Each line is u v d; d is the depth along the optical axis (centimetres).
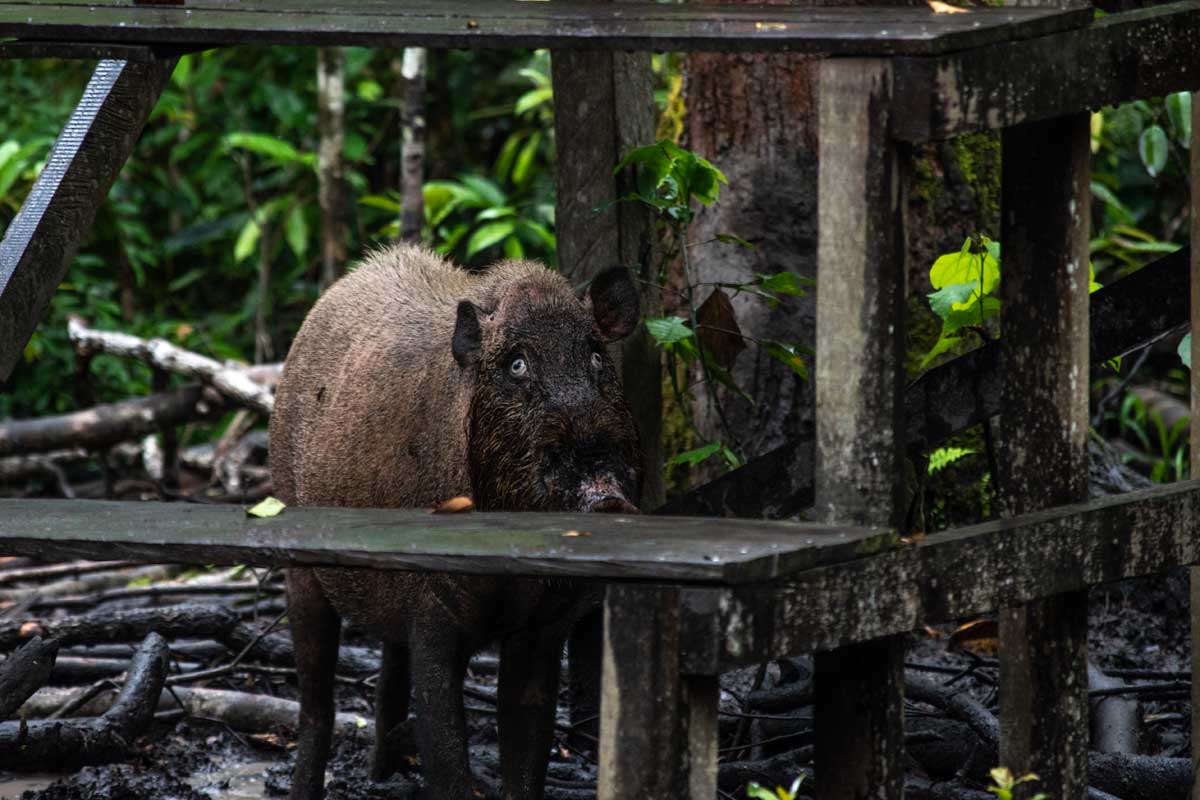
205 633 1337
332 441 1059
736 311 1373
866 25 773
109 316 2266
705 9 882
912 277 1373
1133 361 1980
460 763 964
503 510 914
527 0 973
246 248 2275
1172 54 861
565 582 941
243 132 2394
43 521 845
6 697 1110
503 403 917
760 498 1052
